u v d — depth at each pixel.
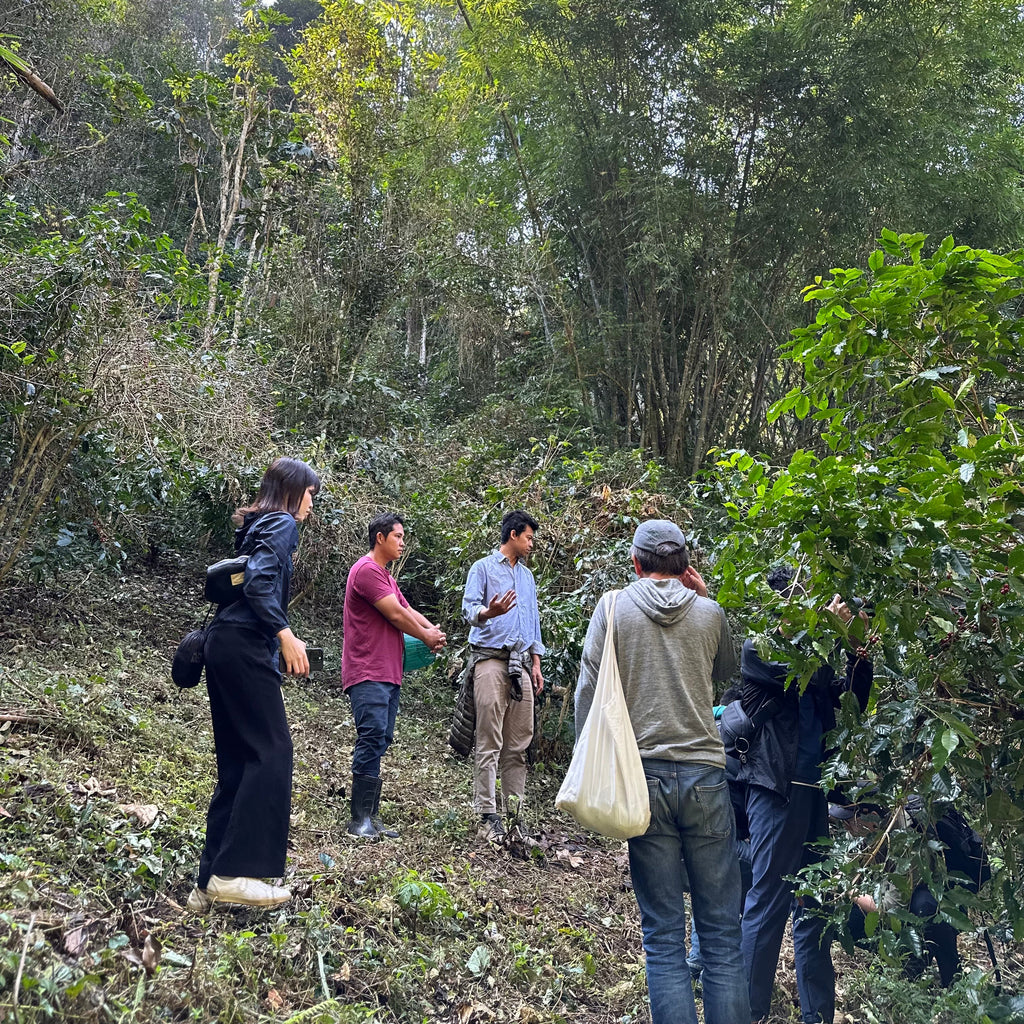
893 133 9.73
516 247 10.98
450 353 12.86
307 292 9.19
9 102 9.23
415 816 4.34
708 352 10.85
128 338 4.79
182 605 6.04
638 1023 2.98
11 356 4.29
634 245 10.12
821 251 10.48
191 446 5.15
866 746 2.53
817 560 2.48
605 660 2.72
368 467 7.11
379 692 4.00
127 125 11.88
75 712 3.65
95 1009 1.95
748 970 3.00
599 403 11.20
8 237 5.12
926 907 3.10
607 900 4.04
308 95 10.34
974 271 2.54
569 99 10.52
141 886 2.69
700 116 10.27
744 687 3.18
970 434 2.62
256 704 2.72
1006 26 9.75
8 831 2.65
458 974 2.91
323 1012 2.29
